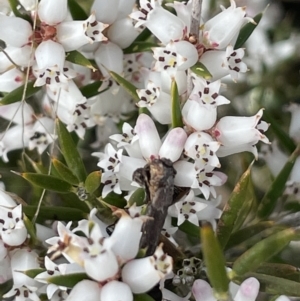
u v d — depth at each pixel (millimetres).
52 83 226
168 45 218
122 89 258
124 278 197
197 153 214
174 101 215
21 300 221
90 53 248
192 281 218
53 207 229
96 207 226
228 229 215
